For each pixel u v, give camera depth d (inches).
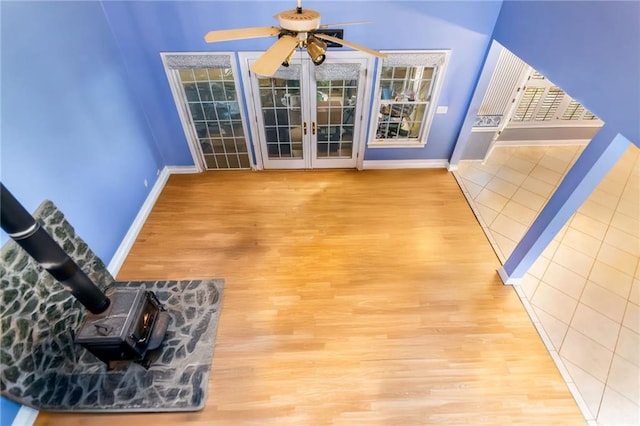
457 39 162.4
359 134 200.2
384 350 124.3
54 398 107.8
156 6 145.3
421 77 179.6
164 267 152.9
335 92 182.2
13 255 96.1
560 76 117.8
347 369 118.8
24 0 103.7
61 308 113.4
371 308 137.8
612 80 96.3
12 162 98.8
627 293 146.0
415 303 139.9
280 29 85.0
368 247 164.1
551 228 120.1
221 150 205.0
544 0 122.8
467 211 186.1
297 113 190.9
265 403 110.3
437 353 123.6
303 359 121.4
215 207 186.1
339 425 105.5
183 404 109.0
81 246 123.8
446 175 212.2
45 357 107.0
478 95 179.9
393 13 152.8
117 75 156.1
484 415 108.2
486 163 222.1
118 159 155.9
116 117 155.0
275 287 145.3
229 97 181.3
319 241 166.9
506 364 121.0
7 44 98.2
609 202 194.1
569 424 106.7
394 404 110.2
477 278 150.6
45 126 112.0
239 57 163.3
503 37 151.4
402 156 213.2
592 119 224.2
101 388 111.5
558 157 228.8
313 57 83.5
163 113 183.5
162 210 183.6
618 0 92.1
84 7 132.0
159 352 121.6
